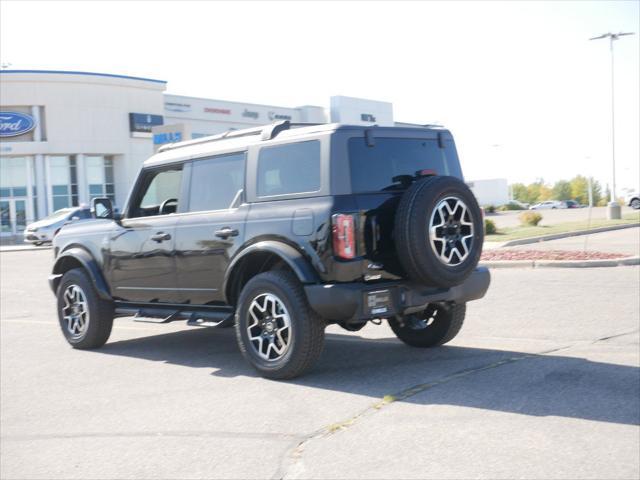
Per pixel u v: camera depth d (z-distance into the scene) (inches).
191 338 340.5
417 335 280.8
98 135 1898.4
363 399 211.2
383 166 237.9
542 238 829.2
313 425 190.2
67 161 1895.9
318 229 225.1
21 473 170.7
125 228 300.4
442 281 227.3
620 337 281.7
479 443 169.3
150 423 201.9
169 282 282.0
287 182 240.2
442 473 153.1
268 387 232.1
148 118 1980.8
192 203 275.3
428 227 223.0
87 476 165.8
